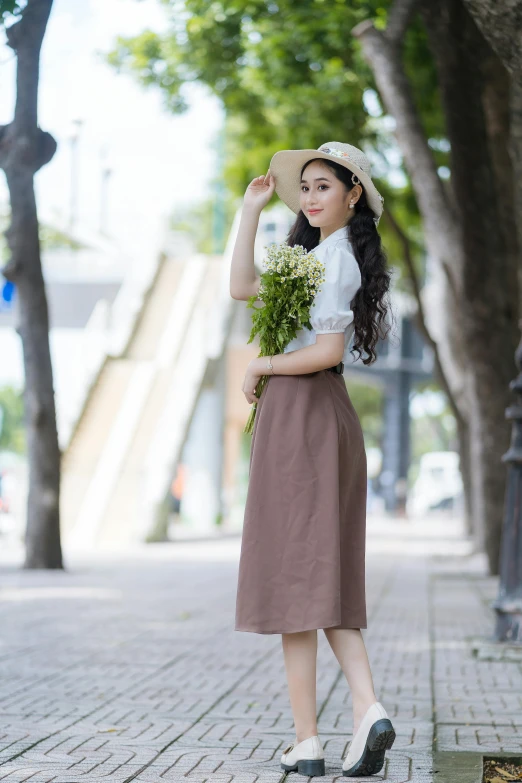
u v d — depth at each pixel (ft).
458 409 68.49
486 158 39.17
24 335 49.01
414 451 307.58
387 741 13.10
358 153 14.16
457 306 50.34
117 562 56.54
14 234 47.83
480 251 41.27
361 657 13.51
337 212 14.07
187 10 54.39
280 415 13.55
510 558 25.63
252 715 17.72
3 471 96.68
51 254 127.75
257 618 13.25
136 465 76.59
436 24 36.65
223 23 53.88
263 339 13.78
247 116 65.46
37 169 45.93
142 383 83.61
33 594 38.45
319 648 26.71
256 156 68.59
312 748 13.52
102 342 84.89
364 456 14.08
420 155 40.47
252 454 13.69
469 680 21.50
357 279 13.58
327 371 13.87
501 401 44.57
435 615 33.50
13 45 36.17
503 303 42.91
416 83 52.85
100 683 20.63
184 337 89.51
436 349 65.87
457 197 40.27
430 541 87.51
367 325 13.83
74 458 77.46
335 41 50.26
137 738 15.79
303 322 13.44
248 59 57.67
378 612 34.35
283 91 60.49
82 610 33.58
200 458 103.24
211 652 25.13
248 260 14.64
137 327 91.61
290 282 13.52
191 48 58.03
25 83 42.93
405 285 82.07
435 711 18.17
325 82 60.80
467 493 69.56
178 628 29.48
